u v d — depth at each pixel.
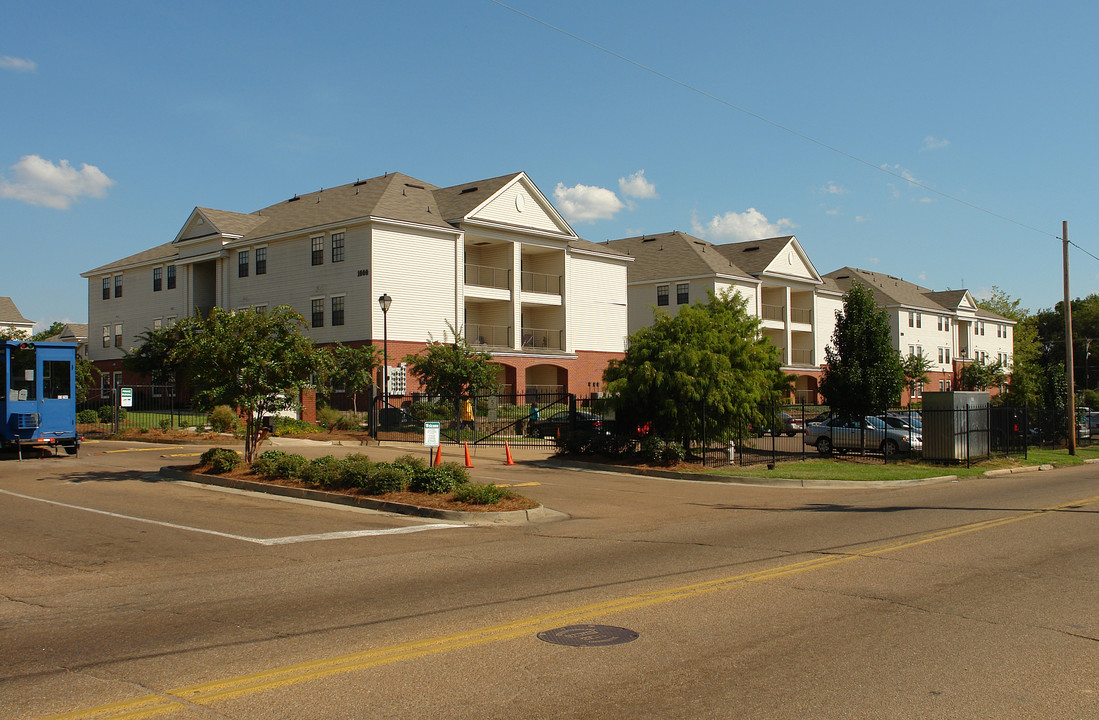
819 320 66.44
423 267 40.72
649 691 5.30
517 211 44.62
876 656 6.05
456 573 9.20
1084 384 97.88
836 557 10.10
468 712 4.93
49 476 18.52
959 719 4.87
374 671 5.68
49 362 22.59
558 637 6.53
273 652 6.13
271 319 18.45
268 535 11.80
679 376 21.92
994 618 7.15
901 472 22.36
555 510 15.00
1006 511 14.84
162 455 23.52
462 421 31.45
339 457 23.88
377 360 35.53
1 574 9.12
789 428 40.09
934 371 74.38
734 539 11.69
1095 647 6.30
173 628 6.85
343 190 46.09
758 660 5.95
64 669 5.75
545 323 48.31
